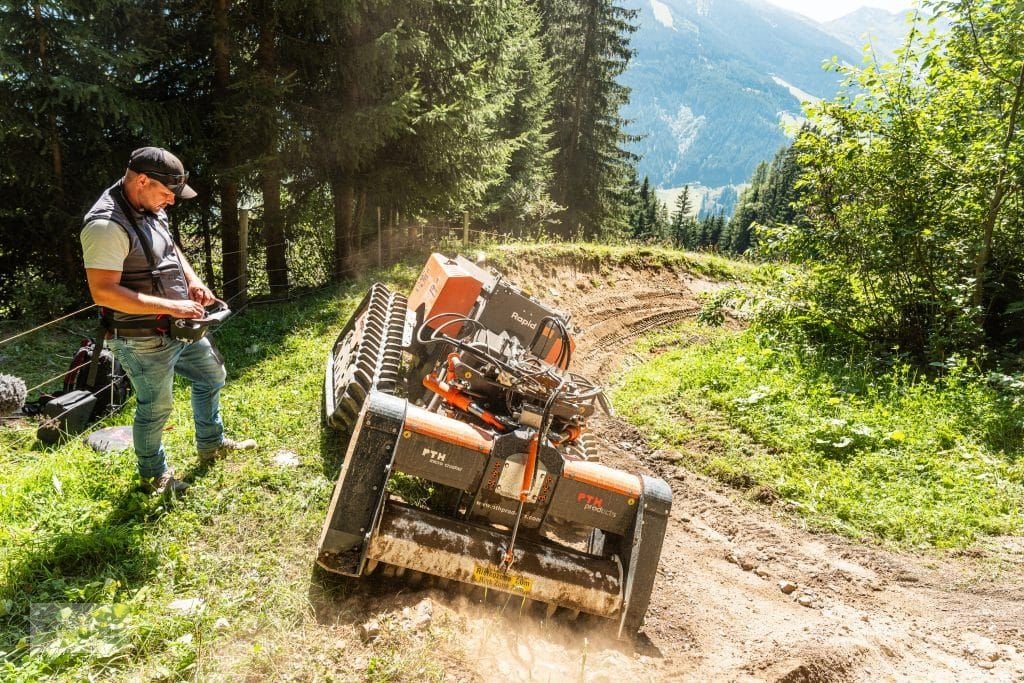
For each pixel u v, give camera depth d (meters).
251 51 12.70
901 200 11.16
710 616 4.69
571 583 3.90
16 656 3.09
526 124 24.28
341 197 14.72
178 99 11.43
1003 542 6.17
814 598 5.24
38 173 9.91
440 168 14.11
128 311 3.82
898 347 11.38
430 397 5.46
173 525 4.21
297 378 7.33
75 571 3.77
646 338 14.62
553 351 6.14
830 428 8.08
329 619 3.62
